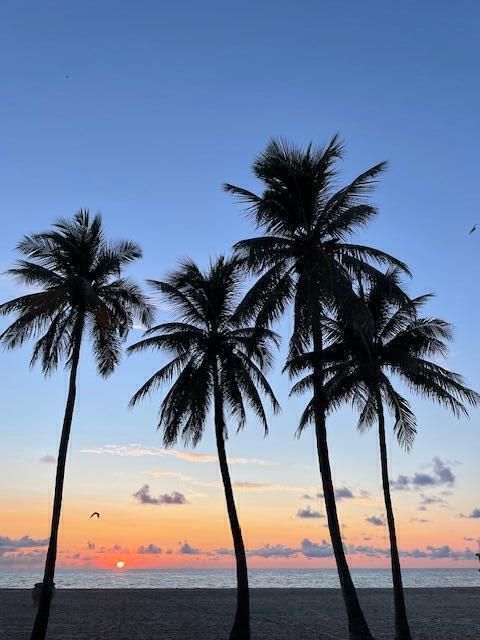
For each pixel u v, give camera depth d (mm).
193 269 31219
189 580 180375
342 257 26297
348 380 28328
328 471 26359
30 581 161250
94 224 27594
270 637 30828
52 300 24562
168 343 30031
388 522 27281
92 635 31219
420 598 59906
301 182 26969
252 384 30359
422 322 29188
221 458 29797
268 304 26297
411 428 30219
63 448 25141
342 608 48656
